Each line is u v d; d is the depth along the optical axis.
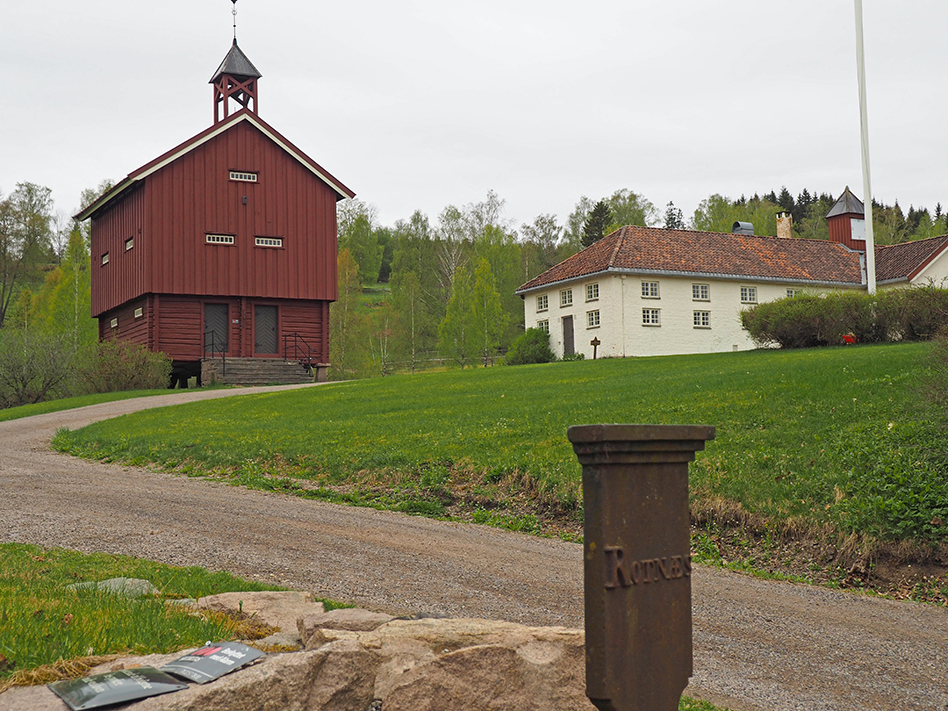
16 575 6.89
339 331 67.69
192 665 4.13
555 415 16.62
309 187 36.38
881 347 22.55
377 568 8.73
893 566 9.40
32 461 15.71
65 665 4.16
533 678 4.49
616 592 2.82
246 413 21.41
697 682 6.00
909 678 6.22
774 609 7.99
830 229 48.50
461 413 18.22
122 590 6.47
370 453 14.67
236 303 35.22
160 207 33.78
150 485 13.21
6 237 75.88
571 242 97.25
